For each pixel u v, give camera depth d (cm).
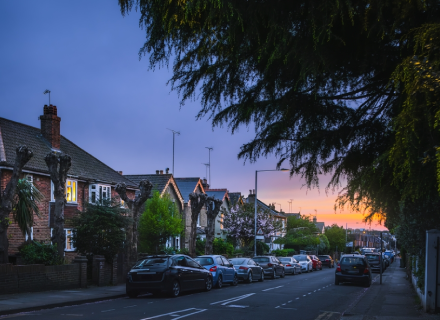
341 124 694
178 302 1486
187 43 638
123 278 2109
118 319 1079
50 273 1655
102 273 1956
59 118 2905
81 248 2028
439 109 431
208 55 644
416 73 450
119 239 2027
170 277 1636
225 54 634
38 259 1706
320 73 595
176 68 656
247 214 4906
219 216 5122
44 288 1622
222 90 662
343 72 624
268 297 1717
